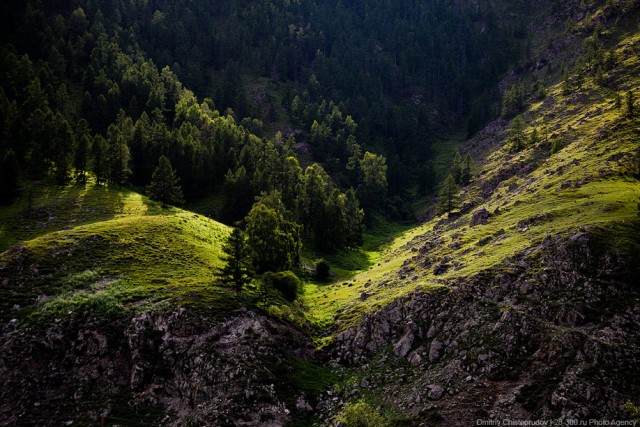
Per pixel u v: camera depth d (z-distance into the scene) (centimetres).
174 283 6606
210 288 6512
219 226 10162
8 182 10319
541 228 6581
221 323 5775
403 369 5134
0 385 4947
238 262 6681
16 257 6600
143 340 5547
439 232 10950
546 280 5316
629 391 3847
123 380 5259
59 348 5416
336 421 4553
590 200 7100
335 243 12325
